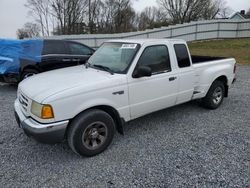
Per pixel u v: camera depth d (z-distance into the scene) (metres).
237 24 25.25
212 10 51.09
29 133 3.28
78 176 3.20
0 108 5.80
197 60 5.94
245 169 3.36
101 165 3.45
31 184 3.04
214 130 4.59
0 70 7.31
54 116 3.21
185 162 3.52
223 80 5.83
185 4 48.03
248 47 19.17
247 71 10.91
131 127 4.71
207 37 25.31
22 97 3.65
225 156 3.68
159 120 5.05
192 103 6.12
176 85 4.57
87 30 50.12
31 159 3.60
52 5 48.50
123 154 3.73
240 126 4.78
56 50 7.90
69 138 3.46
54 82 3.61
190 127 4.72
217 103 5.73
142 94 4.05
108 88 3.62
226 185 3.04
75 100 3.33
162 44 4.36
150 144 4.04
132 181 3.10
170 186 3.01
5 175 3.21
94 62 4.46
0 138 4.23
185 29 24.41
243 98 6.66
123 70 3.91
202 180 3.13
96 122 3.57
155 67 4.23
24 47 7.39
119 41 4.52
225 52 17.53
